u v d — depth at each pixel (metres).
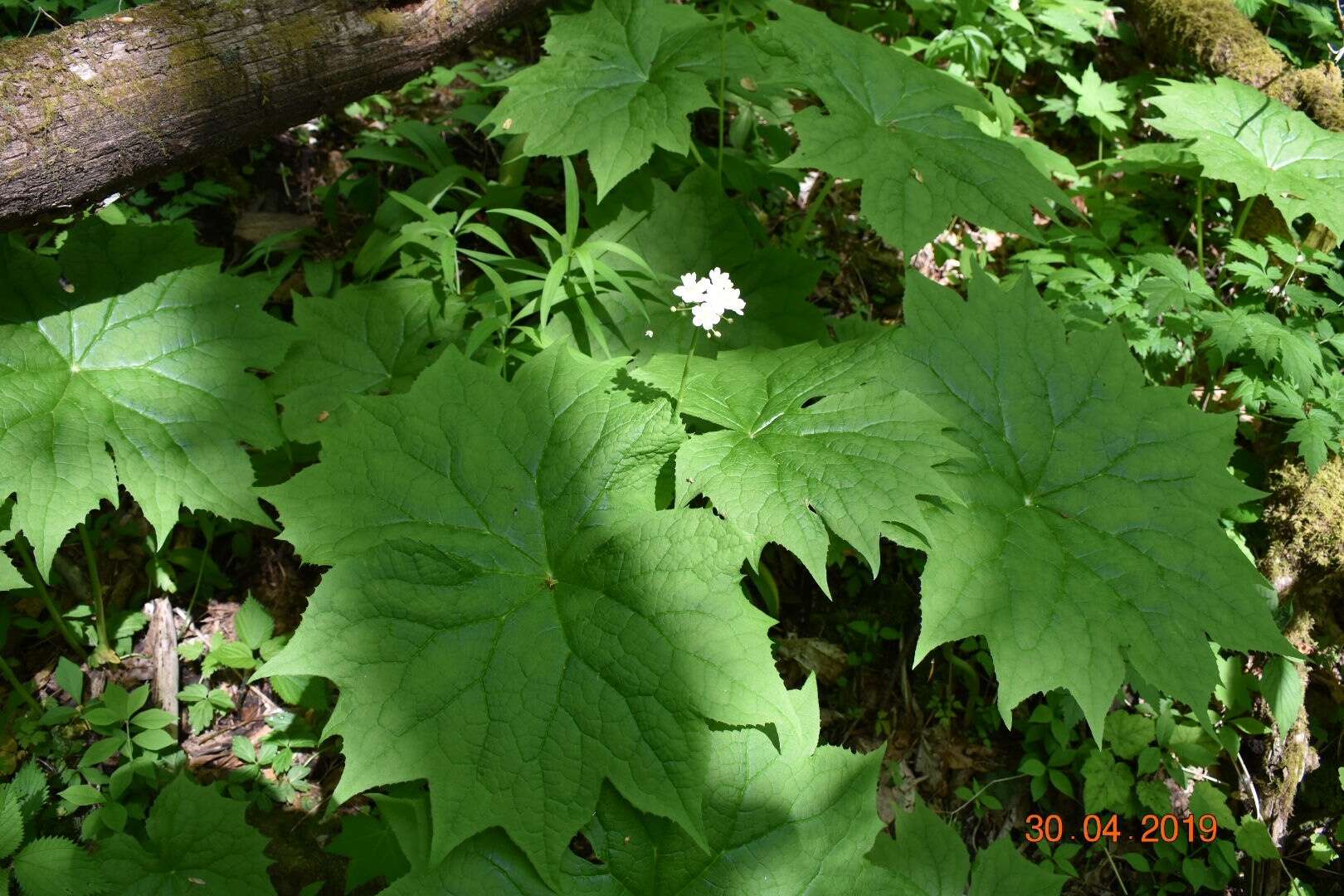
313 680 3.06
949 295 2.85
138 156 2.56
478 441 2.42
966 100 3.26
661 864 2.04
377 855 2.68
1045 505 2.64
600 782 1.95
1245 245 3.93
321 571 3.56
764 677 2.01
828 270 4.39
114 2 3.52
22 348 2.76
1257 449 3.94
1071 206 3.07
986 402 2.73
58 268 2.90
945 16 4.88
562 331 3.33
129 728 3.04
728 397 2.59
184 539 3.47
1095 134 5.12
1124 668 2.34
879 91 3.19
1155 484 2.65
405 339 3.24
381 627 2.08
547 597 2.24
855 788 2.14
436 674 2.05
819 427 2.45
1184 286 3.80
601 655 2.08
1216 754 3.43
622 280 3.18
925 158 3.00
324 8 2.80
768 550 3.76
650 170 3.78
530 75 3.37
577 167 4.26
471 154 4.48
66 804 2.87
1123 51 5.43
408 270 3.59
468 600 2.17
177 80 2.55
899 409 2.44
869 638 3.71
